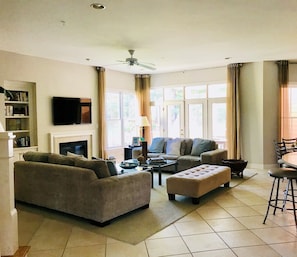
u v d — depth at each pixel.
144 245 3.15
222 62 7.44
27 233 3.51
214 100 8.30
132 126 9.51
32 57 6.43
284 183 5.79
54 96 6.93
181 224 3.74
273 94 7.41
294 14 3.83
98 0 3.30
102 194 3.62
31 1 3.33
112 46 5.53
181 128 8.98
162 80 9.23
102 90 8.03
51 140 6.84
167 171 7.01
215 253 2.95
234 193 5.12
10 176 2.45
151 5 3.46
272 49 5.93
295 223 3.63
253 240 3.23
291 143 6.75
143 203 4.30
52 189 4.17
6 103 6.29
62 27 4.31
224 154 6.87
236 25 4.29
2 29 4.40
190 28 4.40
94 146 8.00
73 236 3.41
